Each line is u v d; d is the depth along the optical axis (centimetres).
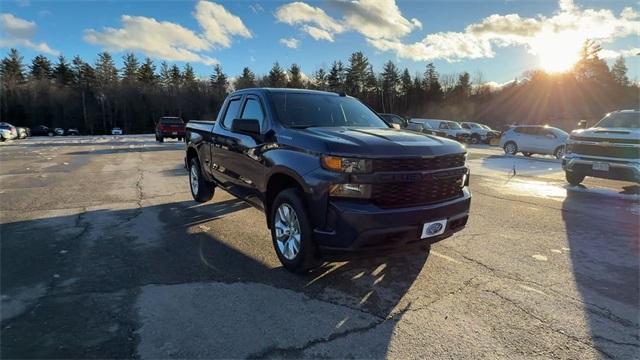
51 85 7225
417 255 450
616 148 852
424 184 355
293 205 376
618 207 723
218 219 589
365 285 371
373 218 327
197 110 8081
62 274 381
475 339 287
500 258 446
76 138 3806
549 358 266
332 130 409
